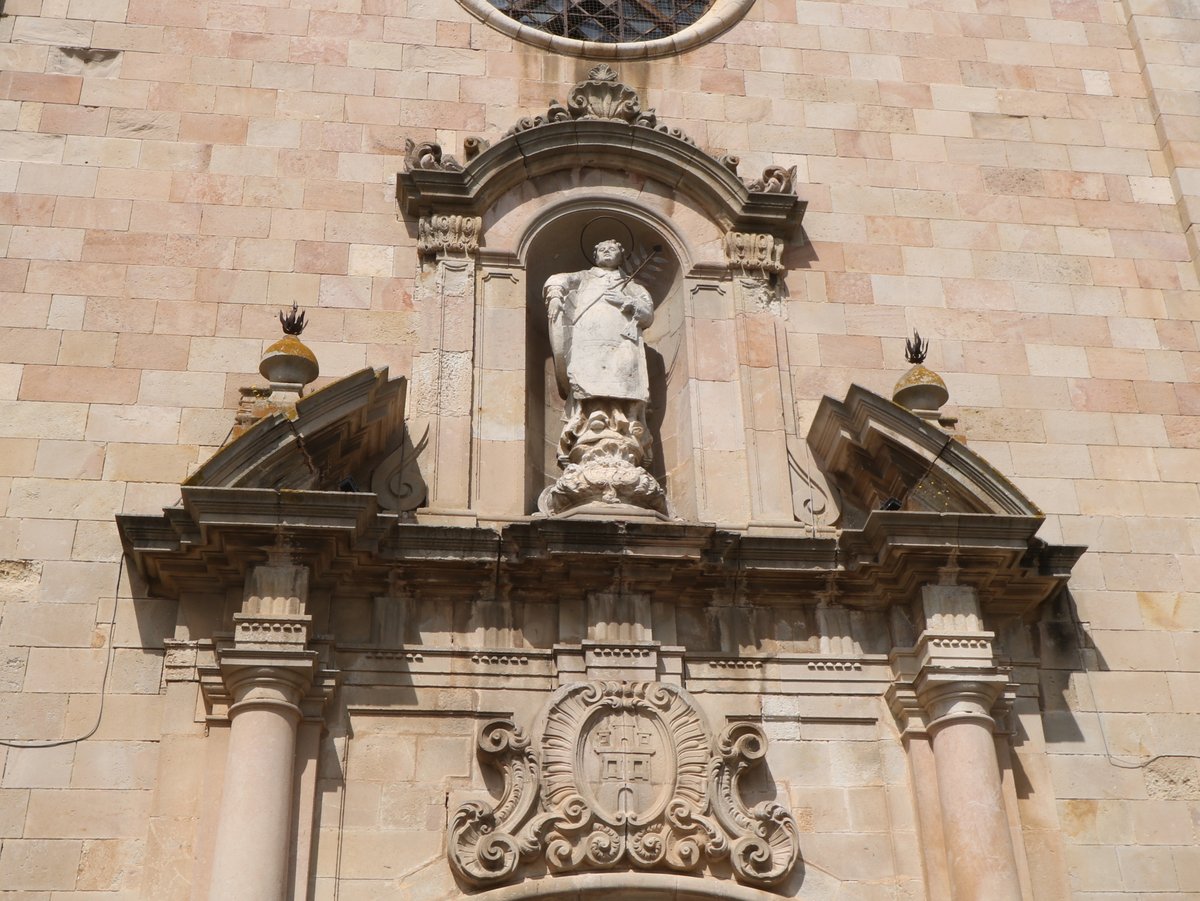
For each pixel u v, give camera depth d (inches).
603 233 574.2
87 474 491.2
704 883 437.7
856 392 496.4
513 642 474.9
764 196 565.6
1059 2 652.1
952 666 466.6
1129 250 592.4
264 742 431.8
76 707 450.6
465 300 539.5
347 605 475.8
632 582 481.1
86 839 432.1
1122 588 514.9
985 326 566.6
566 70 605.6
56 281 524.7
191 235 541.3
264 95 575.5
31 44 571.5
